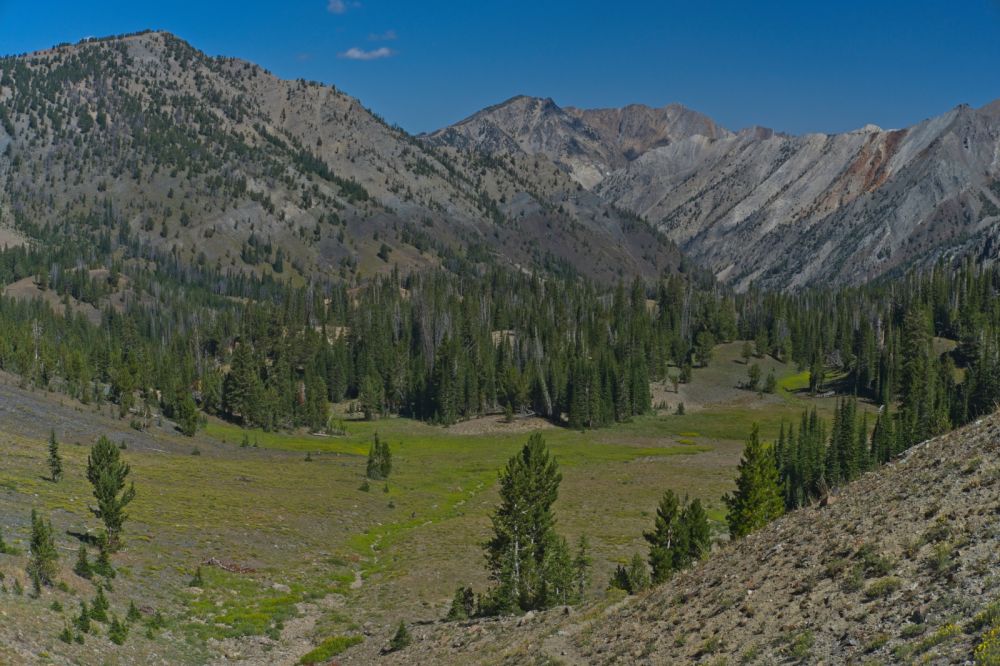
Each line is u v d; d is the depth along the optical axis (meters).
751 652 24.41
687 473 124.19
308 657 44.81
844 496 34.38
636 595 37.00
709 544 53.72
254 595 56.44
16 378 143.12
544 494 52.50
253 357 195.25
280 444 144.75
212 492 87.88
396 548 76.56
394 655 41.78
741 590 29.45
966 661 18.61
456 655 37.66
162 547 61.94
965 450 31.75
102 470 56.59
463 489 112.31
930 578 23.55
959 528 25.30
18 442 94.56
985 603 20.78
